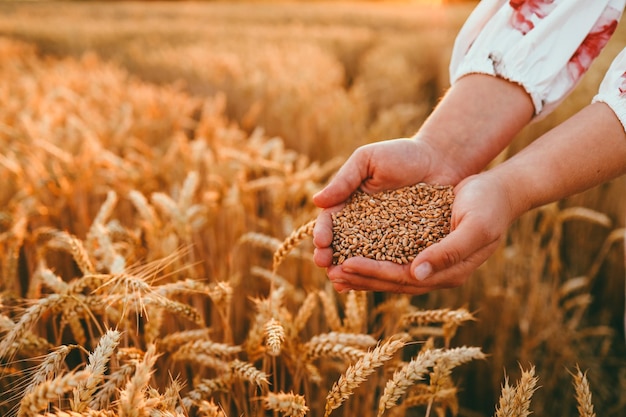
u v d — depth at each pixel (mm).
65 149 1363
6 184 1223
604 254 1258
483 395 1110
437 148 832
